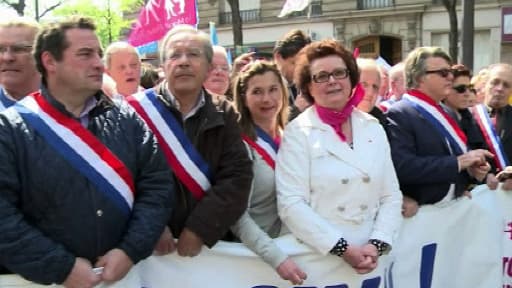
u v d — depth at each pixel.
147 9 7.19
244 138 2.76
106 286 2.14
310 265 2.63
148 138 2.27
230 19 25.14
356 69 2.71
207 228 2.36
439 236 3.24
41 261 1.94
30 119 2.05
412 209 3.10
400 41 21.94
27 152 2.01
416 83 3.17
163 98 2.47
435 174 2.97
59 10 20.19
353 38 22.52
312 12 23.09
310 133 2.62
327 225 2.52
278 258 2.49
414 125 3.08
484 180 3.63
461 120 3.75
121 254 2.08
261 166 2.75
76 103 2.14
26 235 1.94
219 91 3.84
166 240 2.39
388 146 2.76
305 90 2.77
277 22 23.91
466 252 3.40
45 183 2.00
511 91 4.25
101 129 2.14
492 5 19.56
